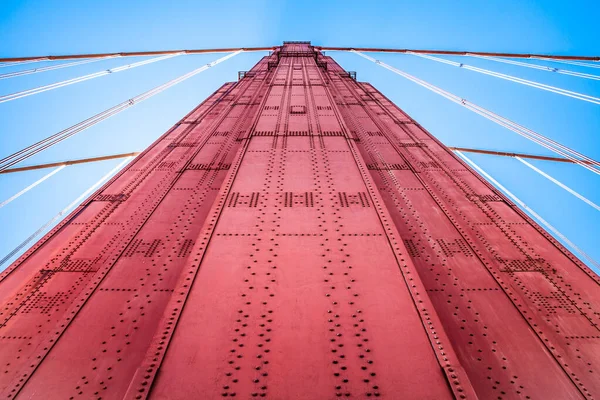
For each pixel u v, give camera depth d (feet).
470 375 18.76
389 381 12.46
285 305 15.49
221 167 42.68
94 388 17.13
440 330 14.35
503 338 20.92
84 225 33.50
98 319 20.86
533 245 30.48
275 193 24.34
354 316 15.03
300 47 144.77
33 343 21.08
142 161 48.98
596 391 18.03
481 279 25.54
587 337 21.27
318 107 45.75
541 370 19.12
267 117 41.22
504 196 38.58
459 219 34.27
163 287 23.43
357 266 17.81
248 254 18.48
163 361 12.96
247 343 13.73
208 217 21.53
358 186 25.38
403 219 32.96
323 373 12.69
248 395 11.93
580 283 25.96
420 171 44.29
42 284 26.07
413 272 17.43
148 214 32.73
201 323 14.49
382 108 76.89
